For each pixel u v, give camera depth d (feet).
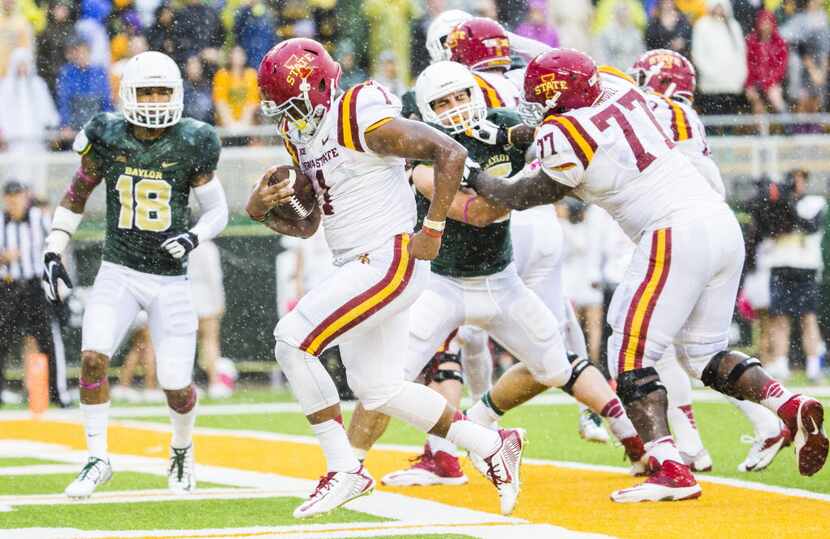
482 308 67.67
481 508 62.34
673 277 61.98
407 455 84.64
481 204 64.59
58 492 69.67
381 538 53.83
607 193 62.44
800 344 142.72
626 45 162.61
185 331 70.23
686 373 71.26
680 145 71.97
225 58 152.56
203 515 60.85
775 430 73.15
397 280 56.18
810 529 54.90
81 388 68.18
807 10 163.43
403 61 159.94
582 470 75.97
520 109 63.36
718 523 56.54
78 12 150.00
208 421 111.24
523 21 161.27
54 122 148.87
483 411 71.36
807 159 147.74
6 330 125.70
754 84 161.79
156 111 67.26
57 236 71.00
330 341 56.49
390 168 56.75
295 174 56.95
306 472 77.97
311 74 55.36
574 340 87.10
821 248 144.36
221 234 136.05
